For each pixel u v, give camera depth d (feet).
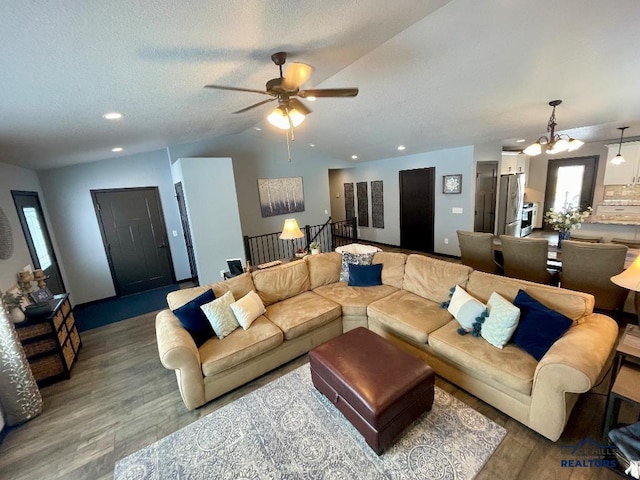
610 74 8.73
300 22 5.44
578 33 6.93
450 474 5.66
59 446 7.02
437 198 20.79
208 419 7.46
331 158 24.72
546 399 5.95
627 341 6.11
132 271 17.81
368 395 6.03
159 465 6.30
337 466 5.98
